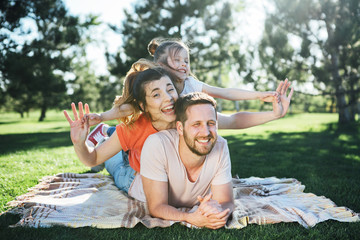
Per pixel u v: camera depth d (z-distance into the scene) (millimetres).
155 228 2047
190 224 2035
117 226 2045
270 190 2973
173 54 2744
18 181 3285
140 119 2340
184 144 2051
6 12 10375
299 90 11664
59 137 9562
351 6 10281
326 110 35188
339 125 13031
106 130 3547
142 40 13898
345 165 4633
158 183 2088
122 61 13805
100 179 3225
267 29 10969
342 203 2699
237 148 6598
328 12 10633
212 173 2170
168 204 2248
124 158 2803
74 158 5008
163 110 2180
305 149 6398
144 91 2172
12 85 10430
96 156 2297
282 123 16516
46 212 2191
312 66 10789
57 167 4242
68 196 2605
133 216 2166
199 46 15875
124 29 14523
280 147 6727
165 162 2082
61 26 11492
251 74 11055
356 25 10188
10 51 10328
